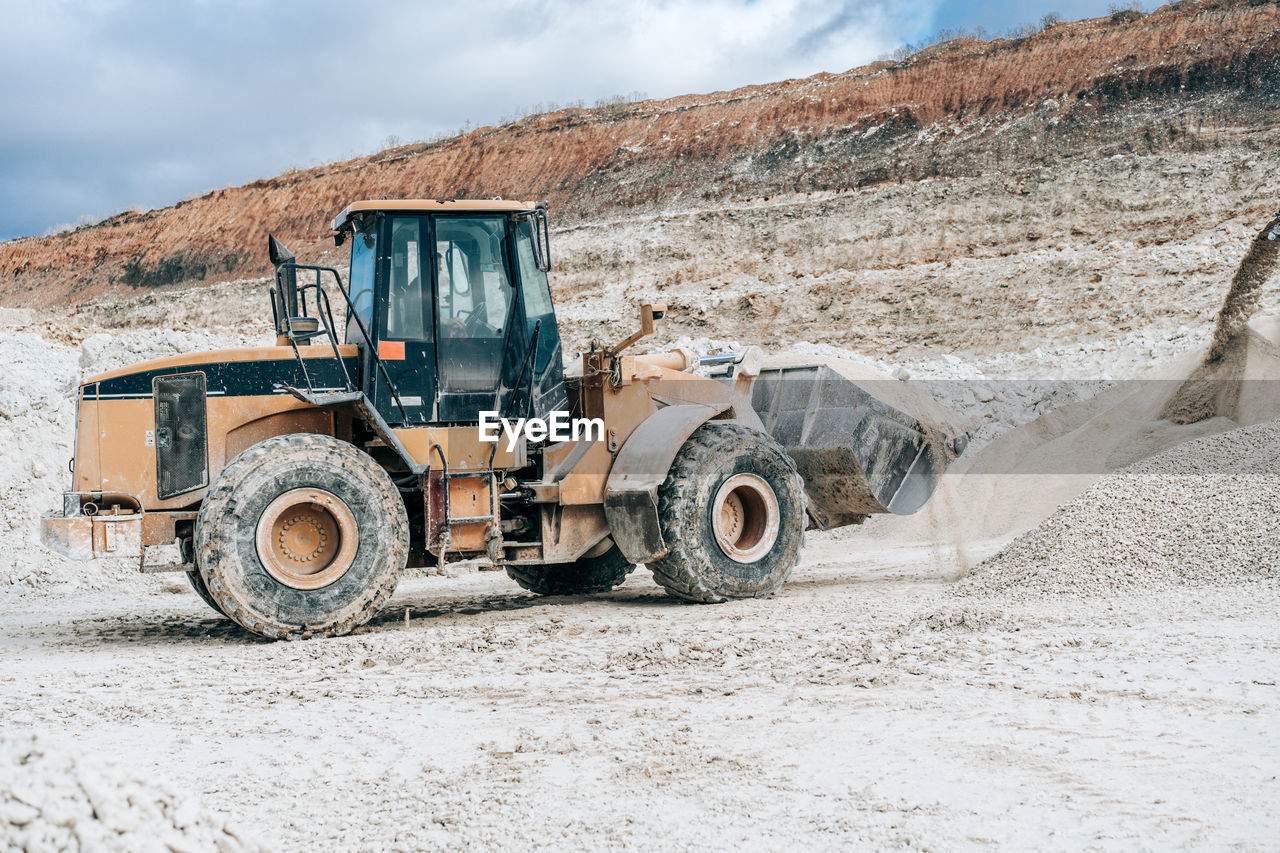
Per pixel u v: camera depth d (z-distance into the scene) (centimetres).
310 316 850
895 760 403
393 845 339
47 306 5950
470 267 840
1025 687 496
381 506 773
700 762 414
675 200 4572
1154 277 2498
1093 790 360
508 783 400
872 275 2922
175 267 5838
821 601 827
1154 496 814
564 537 858
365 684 593
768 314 2900
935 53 4756
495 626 772
